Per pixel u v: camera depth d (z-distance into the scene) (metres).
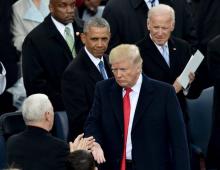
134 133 16.95
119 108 17.06
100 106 17.28
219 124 18.75
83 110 18.39
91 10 23.23
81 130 18.42
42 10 22.23
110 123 17.11
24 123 18.25
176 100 17.06
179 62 19.19
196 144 20.19
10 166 15.57
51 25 20.25
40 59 20.12
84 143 16.78
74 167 15.40
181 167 16.88
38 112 16.03
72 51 20.30
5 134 18.09
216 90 18.61
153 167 16.91
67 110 18.53
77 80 18.52
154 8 18.84
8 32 21.88
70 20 20.19
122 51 16.61
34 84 20.06
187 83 18.47
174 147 16.95
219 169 19.05
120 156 17.09
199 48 23.06
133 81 16.77
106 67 18.86
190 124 20.06
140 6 20.58
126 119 17.03
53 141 16.06
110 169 17.31
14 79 21.78
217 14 23.05
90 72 18.59
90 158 15.51
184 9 20.92
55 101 20.00
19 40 22.02
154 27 18.73
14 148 16.03
